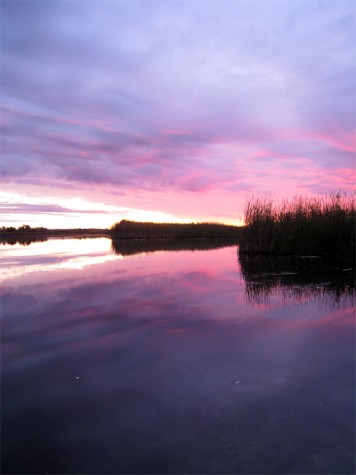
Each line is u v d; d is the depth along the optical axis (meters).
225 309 7.27
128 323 6.32
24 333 5.78
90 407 3.63
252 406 3.66
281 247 18.22
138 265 13.91
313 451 2.96
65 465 2.82
